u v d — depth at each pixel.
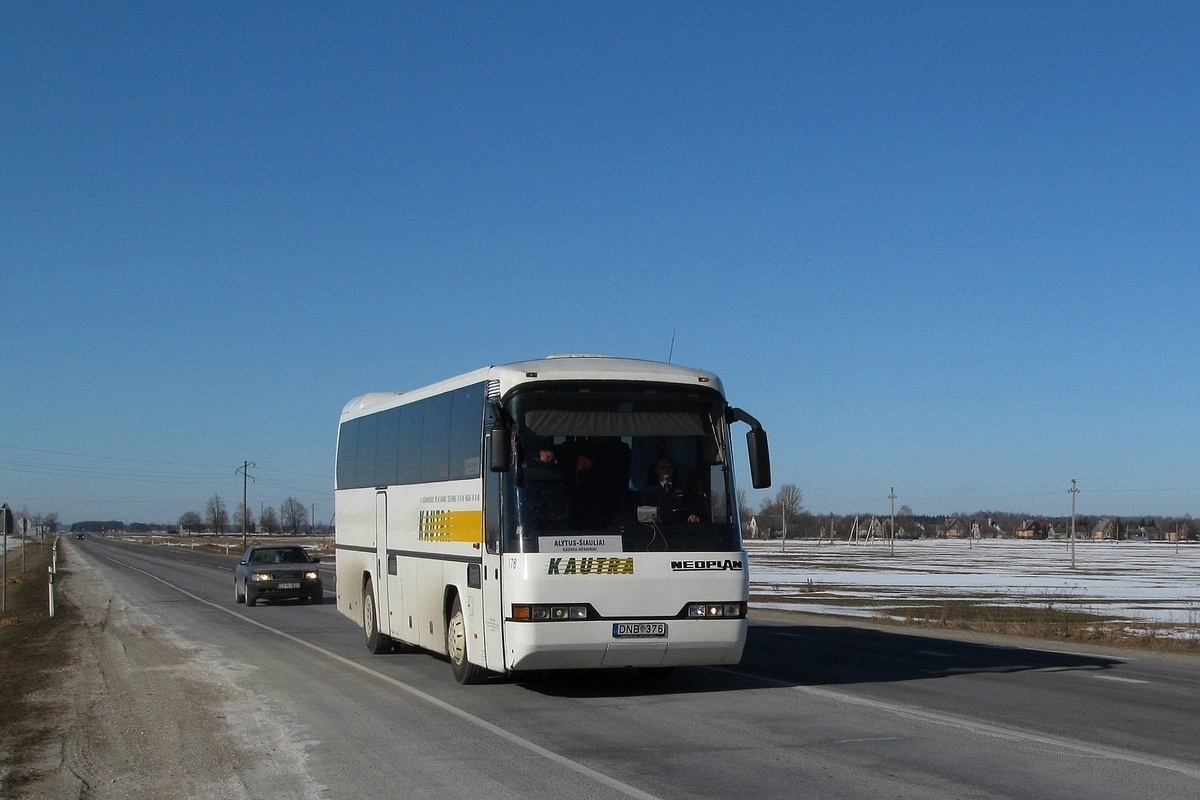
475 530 13.56
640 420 12.95
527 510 12.44
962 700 12.88
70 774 9.45
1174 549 151.25
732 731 10.84
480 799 8.17
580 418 12.80
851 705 12.48
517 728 11.14
